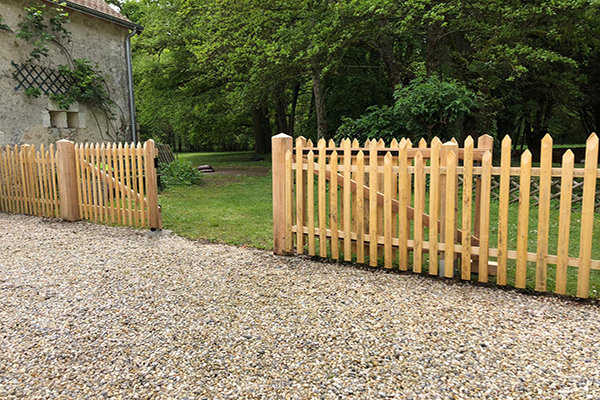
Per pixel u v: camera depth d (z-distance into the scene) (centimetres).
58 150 709
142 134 2469
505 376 239
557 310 328
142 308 345
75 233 629
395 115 1028
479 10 1130
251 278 416
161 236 605
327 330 299
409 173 424
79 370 253
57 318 327
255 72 1270
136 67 2236
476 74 1248
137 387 235
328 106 1859
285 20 1189
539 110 1898
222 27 1295
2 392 231
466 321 310
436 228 397
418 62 1325
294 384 235
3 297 371
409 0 1016
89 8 1033
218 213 792
